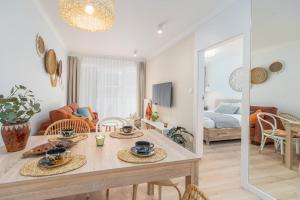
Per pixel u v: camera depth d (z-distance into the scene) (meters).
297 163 1.95
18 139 1.22
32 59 2.28
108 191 1.82
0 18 1.57
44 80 2.80
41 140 1.48
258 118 2.05
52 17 2.81
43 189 0.87
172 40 3.88
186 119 3.37
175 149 1.30
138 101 5.84
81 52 5.10
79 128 2.11
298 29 1.80
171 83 3.88
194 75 3.09
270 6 1.95
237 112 4.81
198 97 3.02
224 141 4.07
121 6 2.44
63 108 2.99
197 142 3.02
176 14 2.68
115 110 5.66
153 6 2.44
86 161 1.06
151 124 4.15
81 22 1.67
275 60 1.95
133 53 5.20
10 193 0.83
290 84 1.93
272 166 2.03
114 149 1.29
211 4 2.38
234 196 1.91
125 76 5.77
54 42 3.35
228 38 2.32
